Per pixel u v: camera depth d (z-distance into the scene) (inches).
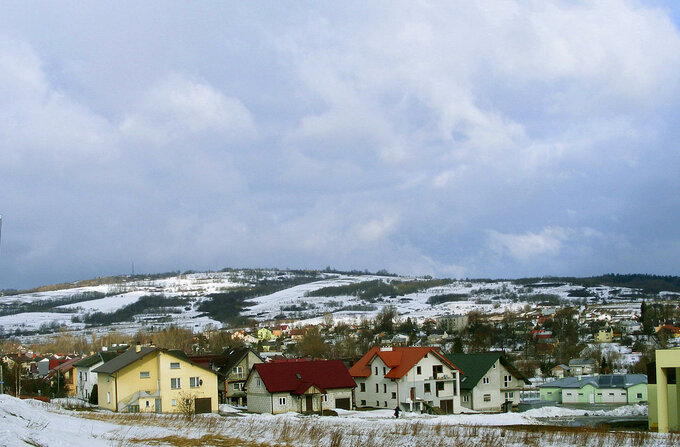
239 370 3506.4
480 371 3405.5
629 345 7475.4
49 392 3853.3
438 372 3282.5
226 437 1309.1
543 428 1792.6
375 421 2153.1
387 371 3277.6
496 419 2495.1
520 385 3575.3
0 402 1609.3
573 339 7652.6
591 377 4084.6
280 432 1398.9
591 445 1273.4
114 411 2659.9
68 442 1045.2
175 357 2832.2
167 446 1155.3
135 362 2778.1
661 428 1770.4
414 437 1386.6
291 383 3038.9
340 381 3164.4
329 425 1782.7
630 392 3759.8
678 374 1900.8
